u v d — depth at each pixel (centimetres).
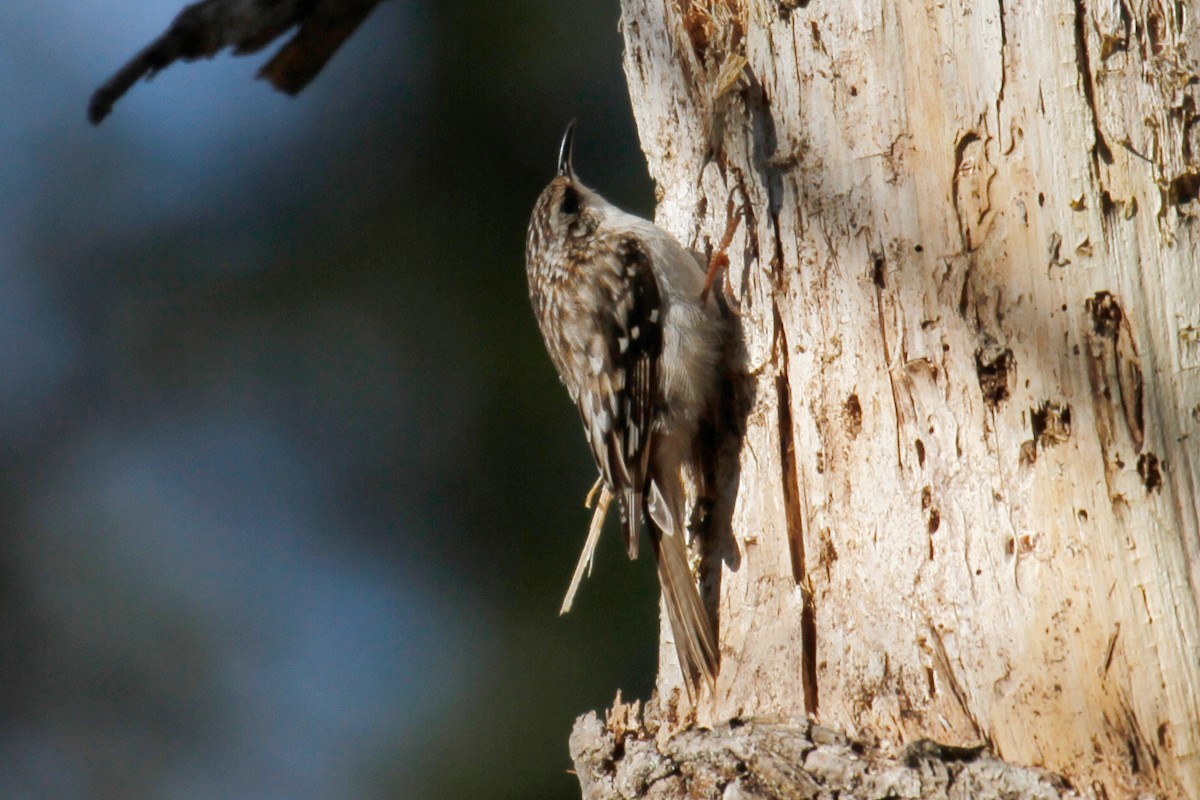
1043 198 497
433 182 1190
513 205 1177
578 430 1120
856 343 539
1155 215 487
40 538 1223
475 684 1084
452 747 1069
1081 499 480
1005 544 492
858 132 543
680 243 656
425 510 1145
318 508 1179
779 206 578
